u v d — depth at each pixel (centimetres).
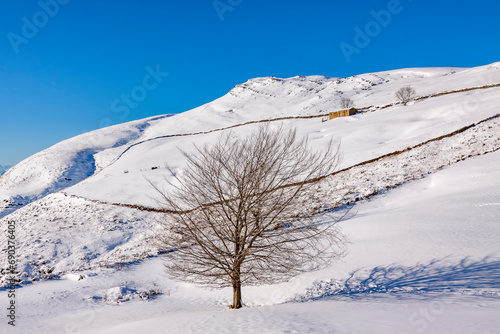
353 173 3766
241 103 16462
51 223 3912
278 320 734
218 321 813
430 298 840
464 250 1386
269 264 1070
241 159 1038
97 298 1714
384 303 816
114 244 3219
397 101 8144
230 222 1055
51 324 1322
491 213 1812
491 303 698
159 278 2019
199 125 13575
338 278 1388
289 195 1040
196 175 1068
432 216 1975
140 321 1102
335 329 595
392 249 1574
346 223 2217
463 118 4638
